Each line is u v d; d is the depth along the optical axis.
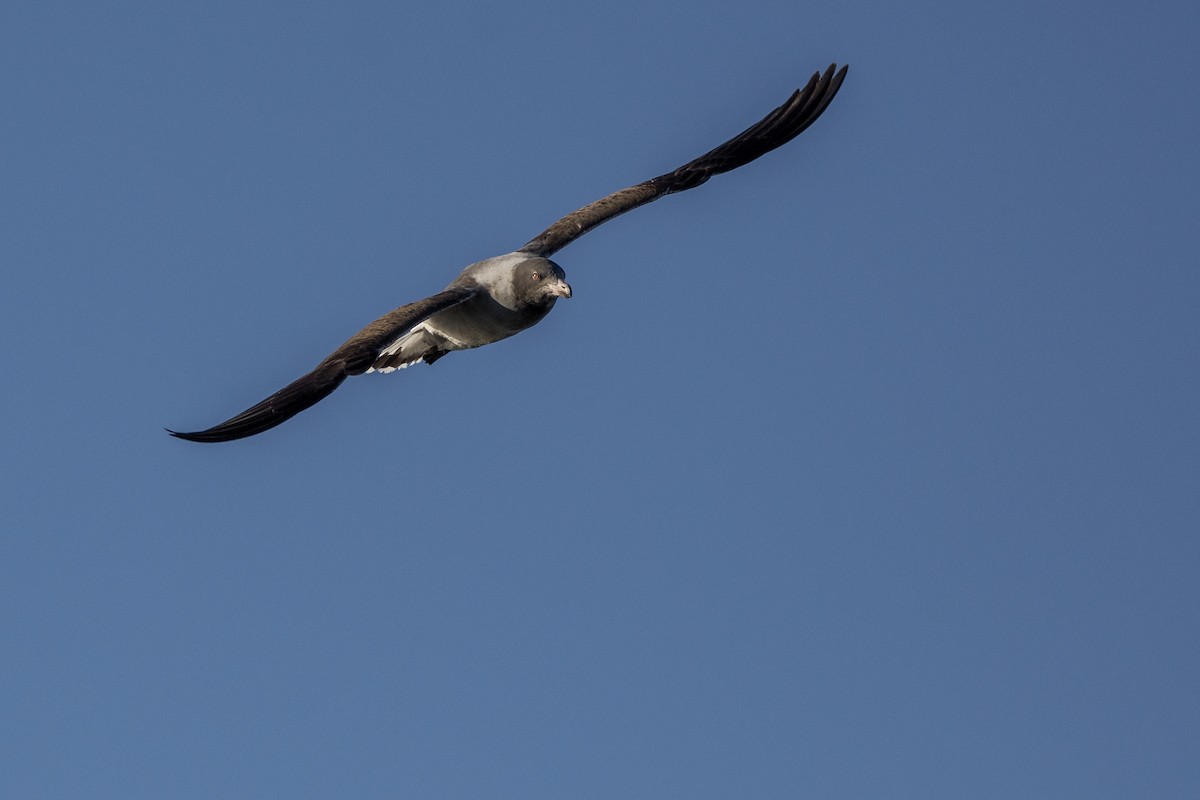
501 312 18.31
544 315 18.64
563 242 19.06
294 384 15.89
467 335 18.62
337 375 15.95
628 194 19.83
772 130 20.62
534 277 18.06
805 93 20.81
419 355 19.23
